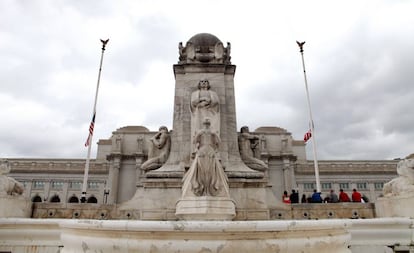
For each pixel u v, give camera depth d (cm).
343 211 984
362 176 5247
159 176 1034
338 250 401
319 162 5388
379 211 916
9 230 651
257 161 1154
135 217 978
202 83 1111
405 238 659
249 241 339
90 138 2191
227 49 1284
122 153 5116
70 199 5128
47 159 5291
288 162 5097
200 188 761
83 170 5234
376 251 656
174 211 976
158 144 1158
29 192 5088
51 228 661
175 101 1186
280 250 342
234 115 1184
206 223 338
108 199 4869
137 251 337
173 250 332
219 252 333
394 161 5341
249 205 985
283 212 995
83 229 374
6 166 800
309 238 362
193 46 1249
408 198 755
